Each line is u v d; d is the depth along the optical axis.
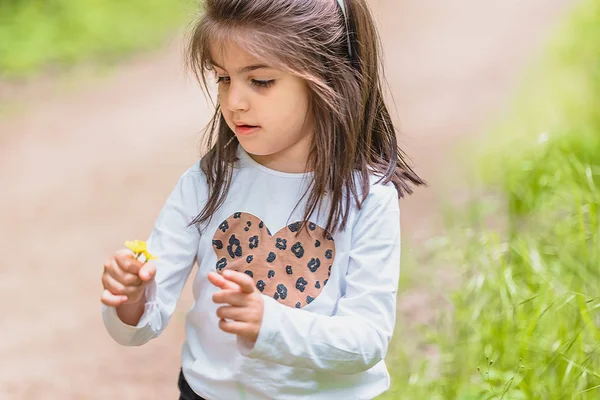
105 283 2.23
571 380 3.39
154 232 2.54
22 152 9.09
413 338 4.52
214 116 2.59
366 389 2.46
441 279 5.08
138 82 11.87
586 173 4.77
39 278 6.05
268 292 2.40
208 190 2.51
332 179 2.41
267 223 2.44
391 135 2.61
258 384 2.37
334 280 2.40
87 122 10.20
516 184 5.54
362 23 2.47
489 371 3.62
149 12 14.42
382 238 2.41
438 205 6.49
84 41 13.01
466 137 8.49
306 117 2.41
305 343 2.22
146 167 8.67
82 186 8.09
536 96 8.82
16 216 7.29
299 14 2.32
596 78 7.84
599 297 3.76
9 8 13.27
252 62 2.29
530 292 4.06
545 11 15.84
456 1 17.50
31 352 4.97
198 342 2.50
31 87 11.26
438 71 12.25
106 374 4.71
